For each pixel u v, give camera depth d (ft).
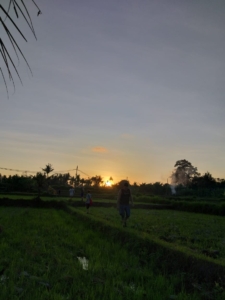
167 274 25.36
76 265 26.53
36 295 18.98
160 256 27.86
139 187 325.62
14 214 75.61
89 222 54.65
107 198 196.95
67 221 62.69
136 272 25.04
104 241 38.86
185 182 388.16
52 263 26.96
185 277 23.52
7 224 53.06
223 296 19.30
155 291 21.08
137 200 172.04
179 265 25.21
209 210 114.52
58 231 46.85
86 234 44.32
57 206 111.75
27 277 22.63
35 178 163.53
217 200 187.11
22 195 185.88
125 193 47.50
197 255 24.97
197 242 38.27
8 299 18.42
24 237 39.45
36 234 42.88
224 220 78.38
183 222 65.72
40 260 28.25
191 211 123.03
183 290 21.53
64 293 20.33
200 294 20.43
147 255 29.76
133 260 29.01
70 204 116.98
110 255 31.55
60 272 24.47
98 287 21.11
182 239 39.83
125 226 46.93
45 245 35.45
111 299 19.07
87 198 79.82
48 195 187.21
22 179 224.33
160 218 73.61
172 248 27.71
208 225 61.26
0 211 85.97
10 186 220.64
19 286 20.88
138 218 69.62
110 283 22.53
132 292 20.71
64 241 38.09
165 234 43.52
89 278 23.24
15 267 25.26
